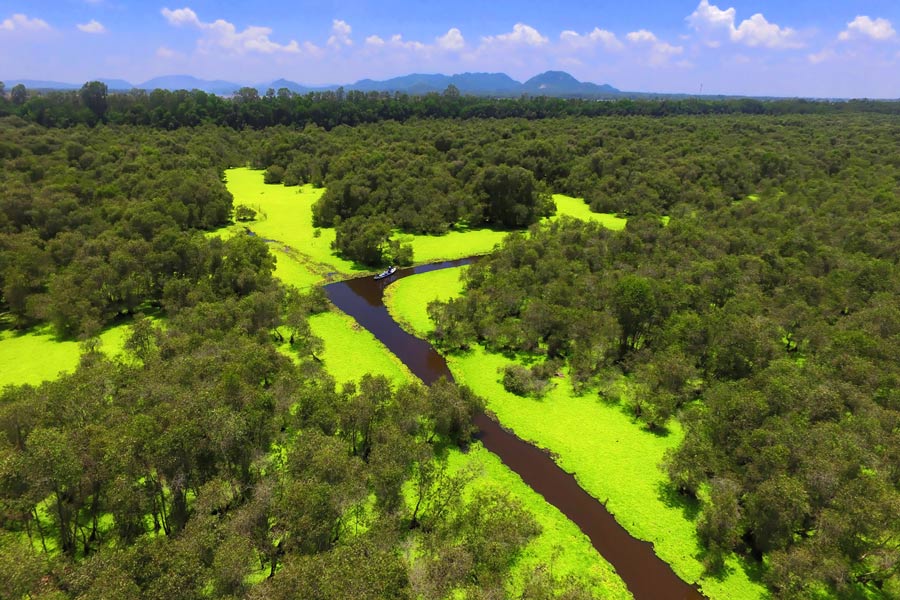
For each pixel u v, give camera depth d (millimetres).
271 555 34906
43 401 42875
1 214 84500
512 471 49406
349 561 28781
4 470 32688
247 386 46125
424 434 52250
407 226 128750
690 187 141125
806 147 169625
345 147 181250
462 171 143125
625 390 62281
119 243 82875
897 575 36875
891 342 58875
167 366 51531
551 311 70875
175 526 38125
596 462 50938
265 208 141000
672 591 37531
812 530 38625
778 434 42688
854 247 92125
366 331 77125
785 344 69500
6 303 78875
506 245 104312
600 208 144750
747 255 88125
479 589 33188
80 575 28422
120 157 135500
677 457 46094
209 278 81312
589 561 39594
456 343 72188
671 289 72625
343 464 38375
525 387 62062
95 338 68750
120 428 38281
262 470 43500
